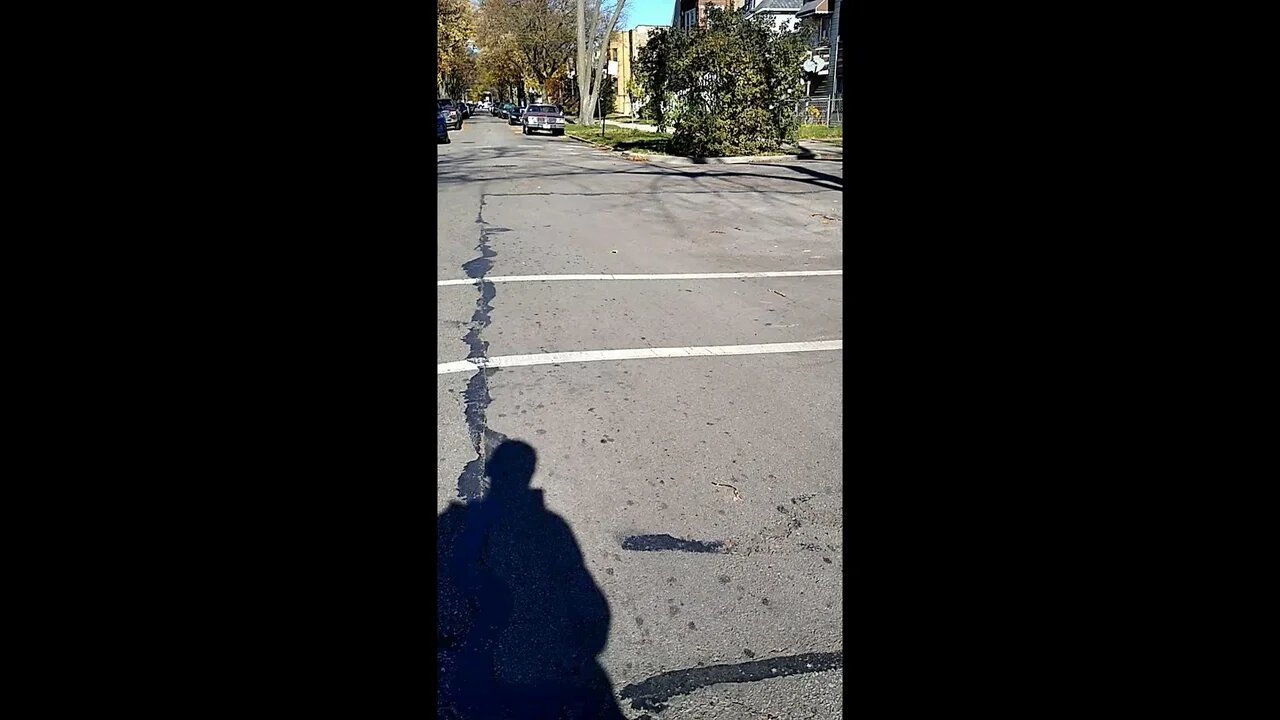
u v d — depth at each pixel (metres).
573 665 2.25
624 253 8.34
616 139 28.00
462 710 2.08
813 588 2.63
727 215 10.94
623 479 3.36
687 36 19.55
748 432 3.85
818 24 34.94
